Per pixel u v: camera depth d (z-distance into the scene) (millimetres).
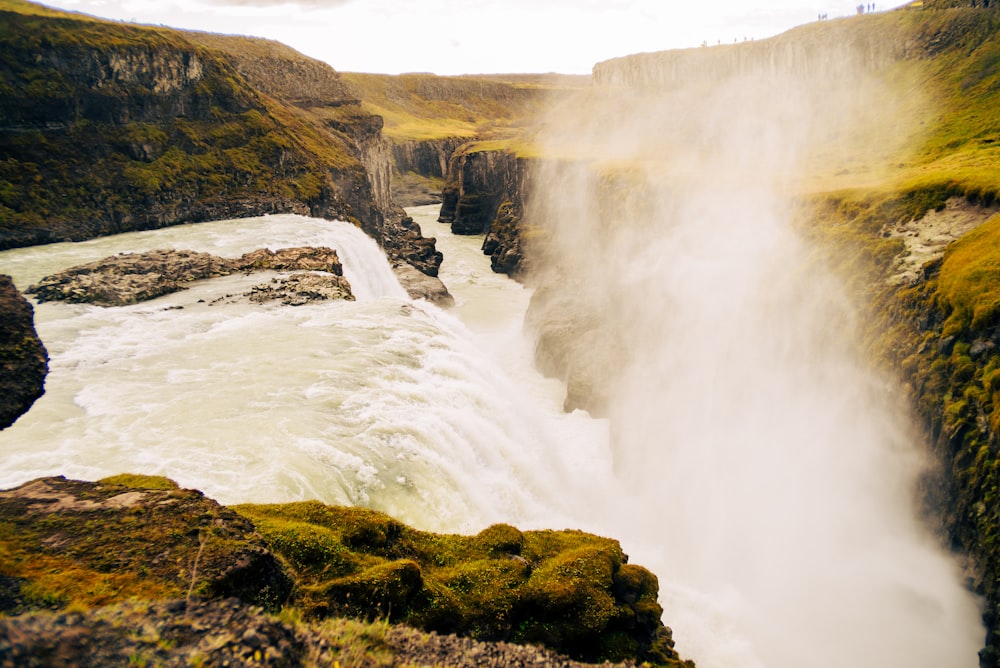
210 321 45406
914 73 91250
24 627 10492
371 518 21281
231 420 29562
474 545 22125
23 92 77562
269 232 79812
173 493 15867
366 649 14492
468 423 33844
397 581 17766
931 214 40562
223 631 12000
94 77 83938
